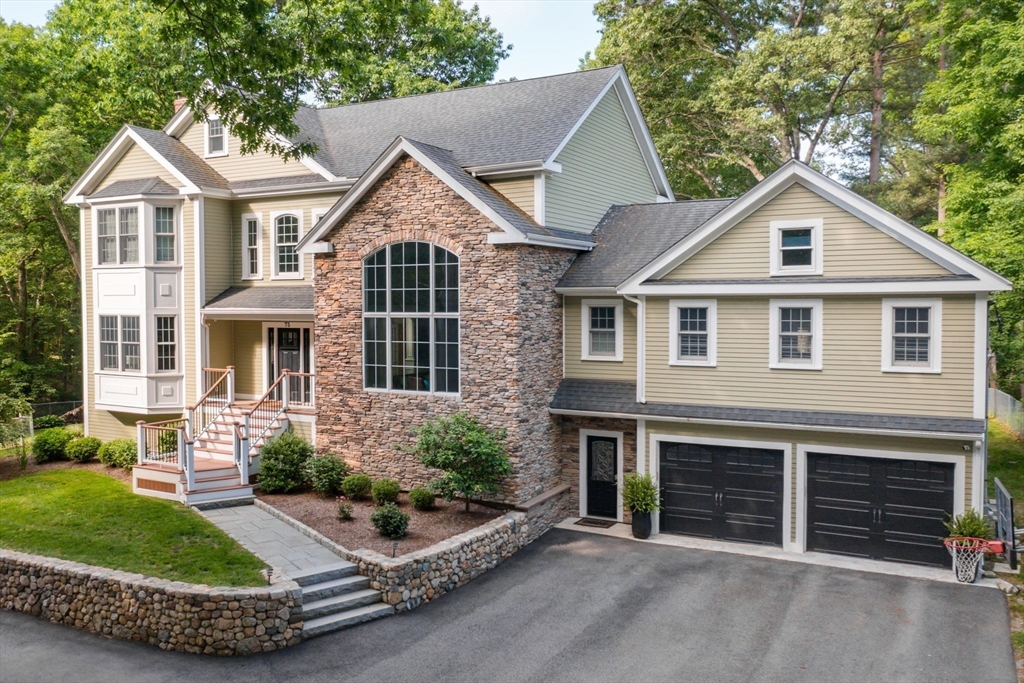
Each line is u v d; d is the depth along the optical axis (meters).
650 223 22.25
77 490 20.17
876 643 12.77
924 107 28.31
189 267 24.50
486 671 12.05
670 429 18.78
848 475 17.11
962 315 15.76
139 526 16.84
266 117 18.92
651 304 18.86
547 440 19.70
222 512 18.59
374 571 14.58
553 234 20.00
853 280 16.55
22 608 14.94
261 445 21.06
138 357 24.52
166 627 13.16
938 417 15.99
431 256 19.31
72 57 33.88
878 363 16.55
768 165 41.31
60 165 32.09
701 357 18.44
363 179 19.83
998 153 24.56
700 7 36.81
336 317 20.72
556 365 20.23
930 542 16.36
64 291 41.06
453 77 40.91
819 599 14.68
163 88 30.59
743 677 11.73
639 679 11.71
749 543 18.09
